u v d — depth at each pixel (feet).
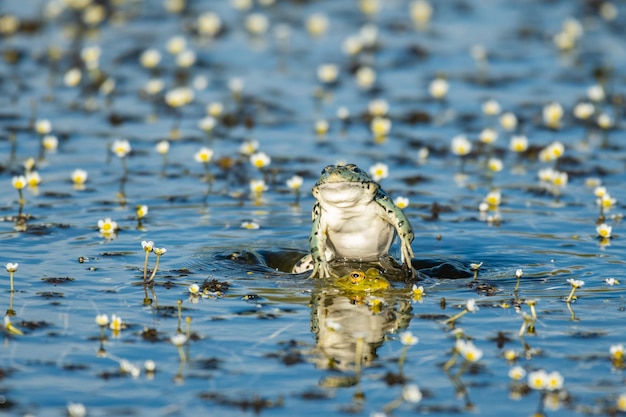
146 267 38.50
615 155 60.08
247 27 96.02
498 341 32.04
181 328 32.96
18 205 48.78
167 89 75.87
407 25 97.76
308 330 33.09
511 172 57.26
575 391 28.30
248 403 27.37
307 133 65.16
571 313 34.71
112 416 26.45
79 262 40.16
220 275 39.22
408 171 57.16
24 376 28.91
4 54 83.87
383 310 35.27
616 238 44.42
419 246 43.73
